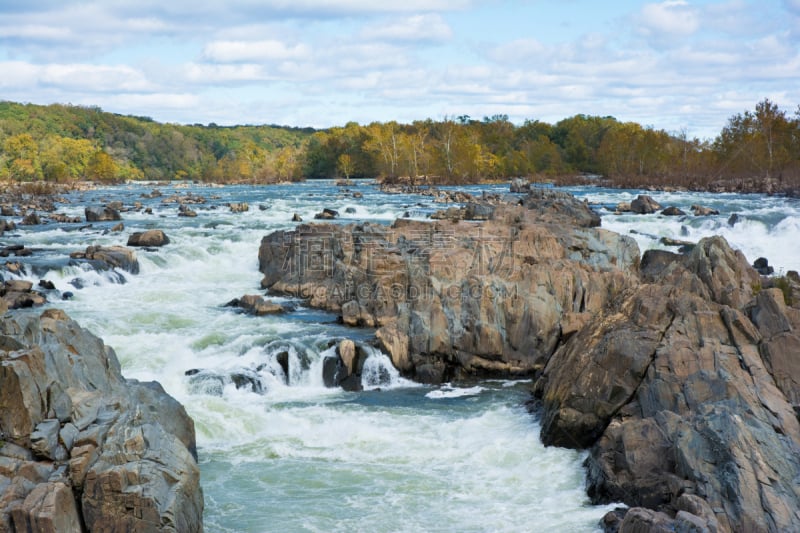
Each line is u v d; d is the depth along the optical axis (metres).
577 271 39.34
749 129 148.38
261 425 30.11
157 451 20.19
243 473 26.22
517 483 25.62
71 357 23.53
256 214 84.81
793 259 60.31
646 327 28.48
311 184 172.12
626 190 120.50
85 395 21.98
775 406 24.41
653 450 23.69
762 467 21.64
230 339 38.53
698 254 32.59
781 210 78.69
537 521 23.05
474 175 164.75
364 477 26.00
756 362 26.39
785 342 26.50
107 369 25.30
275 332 39.97
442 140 182.25
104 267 52.09
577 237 46.62
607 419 27.22
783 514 20.59
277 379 35.56
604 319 30.14
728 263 32.69
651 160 162.62
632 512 20.39
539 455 27.44
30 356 20.78
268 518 23.25
